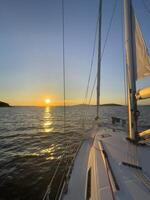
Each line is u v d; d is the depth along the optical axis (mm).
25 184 7180
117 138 4512
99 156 3469
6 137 18172
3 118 46750
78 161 3822
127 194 2236
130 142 3881
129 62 3850
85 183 2973
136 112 3775
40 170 8562
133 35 3861
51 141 15617
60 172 8164
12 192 6613
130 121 3883
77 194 2717
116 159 3266
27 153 11734
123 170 2848
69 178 3148
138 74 3814
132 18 3883
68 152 11047
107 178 2650
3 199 6188
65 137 17094
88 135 5465
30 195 6406
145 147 3715
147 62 3605
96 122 6098
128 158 3277
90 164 3348
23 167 9070
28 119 43344
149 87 3219
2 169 8844
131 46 3844
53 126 27078
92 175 2902
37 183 7234
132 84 3811
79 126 25062
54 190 6590
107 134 5113
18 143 15078
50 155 11141
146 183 2406
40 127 26344
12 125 29484
